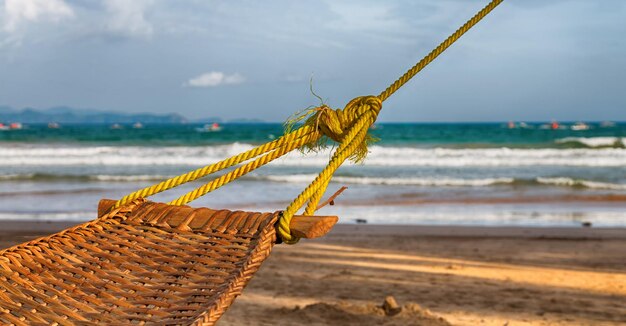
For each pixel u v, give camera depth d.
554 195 18.72
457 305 6.82
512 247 10.76
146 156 30.52
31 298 2.40
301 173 24.23
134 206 2.83
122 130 75.94
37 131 71.12
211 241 2.50
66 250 2.63
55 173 23.98
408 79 2.71
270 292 7.18
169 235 2.62
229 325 5.68
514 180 21.89
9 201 16.59
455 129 71.00
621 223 13.80
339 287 7.56
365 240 11.28
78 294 2.40
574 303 6.98
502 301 7.02
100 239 2.67
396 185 21.45
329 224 2.35
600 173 24.78
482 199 17.83
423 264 9.16
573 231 12.58
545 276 8.41
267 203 16.55
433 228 12.85
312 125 2.69
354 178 22.52
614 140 36.75
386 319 5.90
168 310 2.20
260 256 2.32
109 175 23.64
